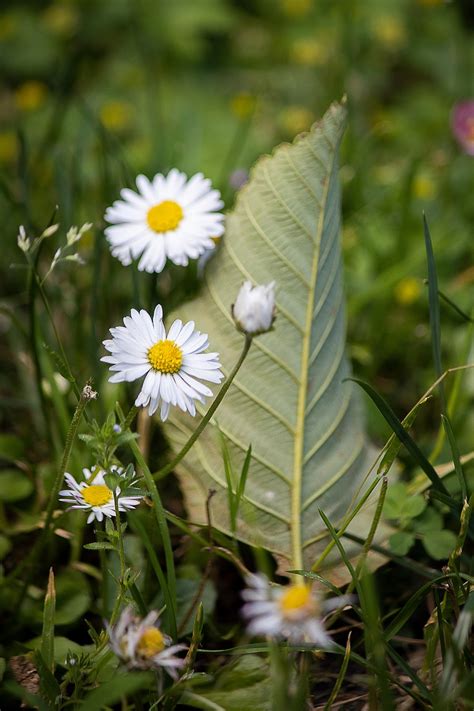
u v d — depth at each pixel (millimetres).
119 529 266
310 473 299
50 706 267
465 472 311
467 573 292
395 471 311
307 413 302
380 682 259
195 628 271
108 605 292
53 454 318
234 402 303
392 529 299
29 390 341
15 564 309
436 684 270
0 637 292
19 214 381
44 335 344
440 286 390
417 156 396
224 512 297
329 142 313
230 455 300
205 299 315
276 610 241
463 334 370
